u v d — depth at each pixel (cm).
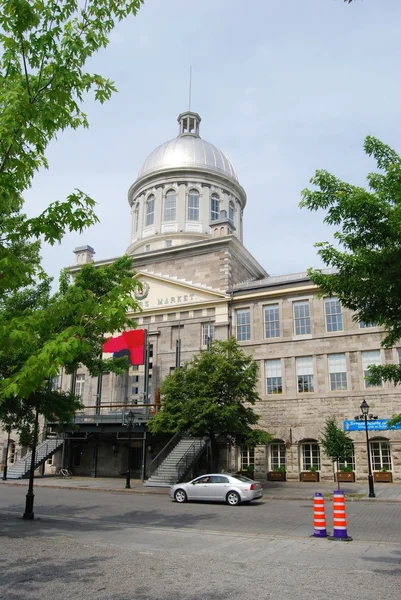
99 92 1020
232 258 4256
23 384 841
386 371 1184
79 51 958
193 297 4075
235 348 3164
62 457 4041
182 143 5647
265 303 3812
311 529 1533
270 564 994
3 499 2422
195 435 2944
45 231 946
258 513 1928
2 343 867
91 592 769
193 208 5322
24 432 1800
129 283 989
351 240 991
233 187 5625
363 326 3450
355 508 2078
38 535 1328
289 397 3544
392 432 3178
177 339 3981
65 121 982
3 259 873
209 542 1268
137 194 5616
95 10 972
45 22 932
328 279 1016
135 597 745
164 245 5116
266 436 2950
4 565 953
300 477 3353
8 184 924
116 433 3959
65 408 1833
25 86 923
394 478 3119
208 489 2283
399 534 1432
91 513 1920
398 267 889
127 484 3025
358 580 863
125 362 1945
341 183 1014
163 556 1053
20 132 920
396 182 1003
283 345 3659
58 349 842
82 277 1906
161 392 3136
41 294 1877
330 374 3481
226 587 806
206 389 2906
